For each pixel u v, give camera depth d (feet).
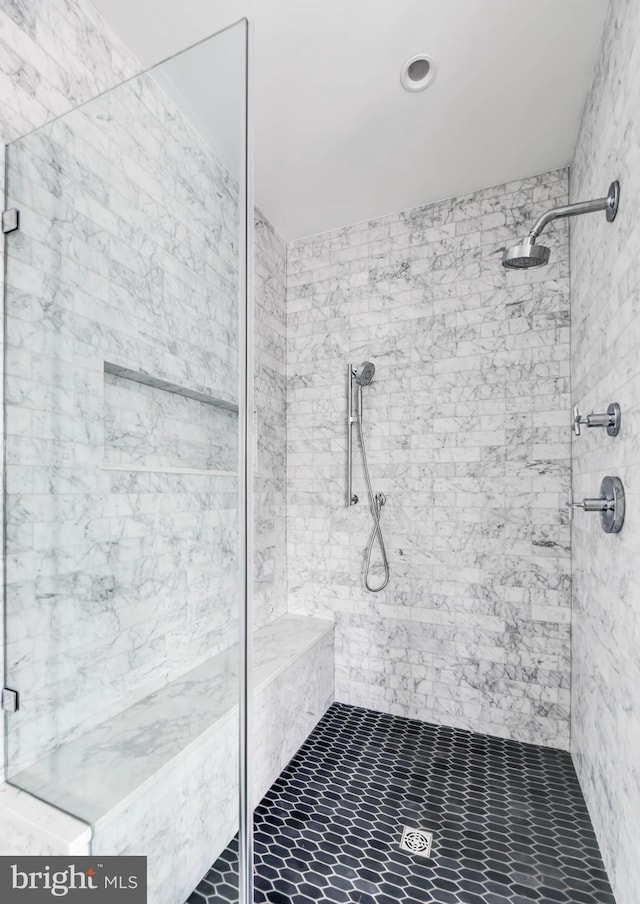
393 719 8.02
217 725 3.49
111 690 3.73
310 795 6.05
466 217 8.01
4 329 4.05
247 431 3.40
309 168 7.39
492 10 4.96
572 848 5.18
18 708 3.94
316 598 8.86
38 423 3.96
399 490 8.27
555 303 7.36
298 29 5.15
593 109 5.61
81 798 3.71
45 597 3.91
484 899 4.58
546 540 7.27
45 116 4.30
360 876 4.83
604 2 4.81
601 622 5.09
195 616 3.54
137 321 3.67
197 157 3.54
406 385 8.30
